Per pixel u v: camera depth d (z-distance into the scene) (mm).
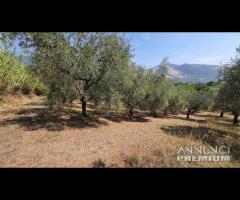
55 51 11344
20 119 12055
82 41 12203
